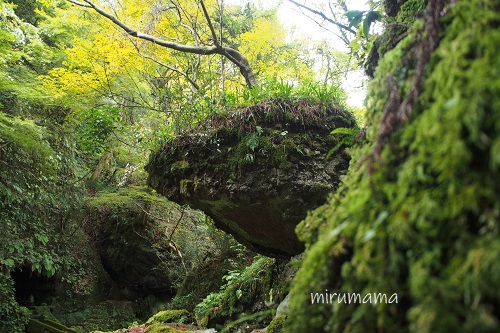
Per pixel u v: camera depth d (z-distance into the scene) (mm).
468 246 487
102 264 8836
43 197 6941
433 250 519
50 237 7316
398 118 688
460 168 514
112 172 9273
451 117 534
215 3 6363
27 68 6887
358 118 3426
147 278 8609
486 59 529
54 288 7527
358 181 774
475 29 570
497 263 434
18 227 6422
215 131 2936
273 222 2965
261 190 2680
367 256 588
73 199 7887
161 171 3396
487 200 490
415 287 500
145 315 8500
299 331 713
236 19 7645
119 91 6484
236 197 2801
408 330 540
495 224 464
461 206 501
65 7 7922
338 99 2986
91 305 7887
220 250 6770
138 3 5742
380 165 670
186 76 5176
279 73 6688
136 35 4656
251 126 2809
